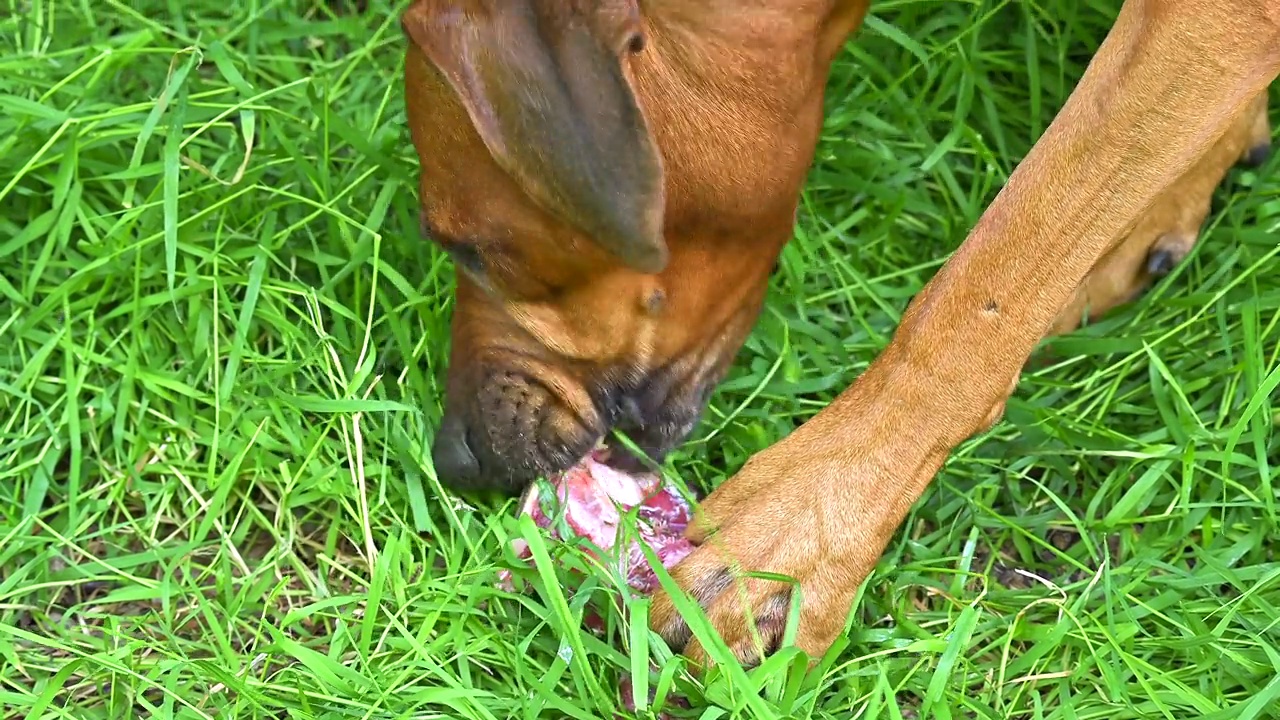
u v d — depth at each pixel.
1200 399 1.15
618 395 1.06
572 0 0.93
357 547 1.10
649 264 0.95
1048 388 1.16
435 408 1.13
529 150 0.94
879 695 1.01
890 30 1.22
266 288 1.16
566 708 1.02
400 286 1.14
